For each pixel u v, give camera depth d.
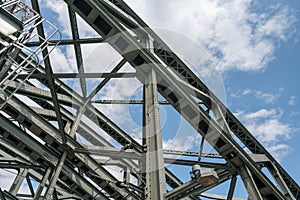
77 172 18.39
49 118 19.09
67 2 11.42
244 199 22.06
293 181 18.38
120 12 13.26
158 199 8.51
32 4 10.58
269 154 18.23
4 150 20.95
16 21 9.09
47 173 16.73
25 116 15.62
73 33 14.66
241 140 17.97
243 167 14.38
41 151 17.06
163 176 8.97
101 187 18.80
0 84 8.47
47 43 10.27
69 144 16.33
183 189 11.06
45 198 13.95
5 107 15.24
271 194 14.76
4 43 8.38
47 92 18.25
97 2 11.41
